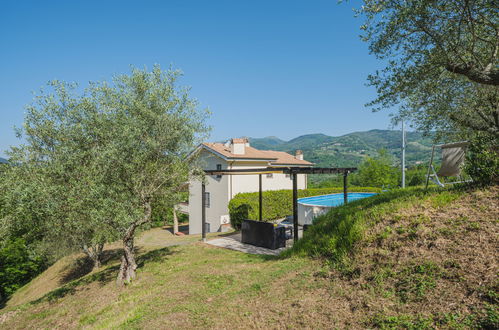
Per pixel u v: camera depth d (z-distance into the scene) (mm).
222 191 22203
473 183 6359
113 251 18375
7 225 9508
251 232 12594
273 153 29719
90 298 8781
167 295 6859
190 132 9336
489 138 6180
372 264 5125
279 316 4617
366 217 6555
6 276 21328
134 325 5492
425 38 6879
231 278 7176
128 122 8453
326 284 5219
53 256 13352
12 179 8297
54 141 8891
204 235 13852
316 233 8062
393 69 7707
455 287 3848
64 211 8133
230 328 4641
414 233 5258
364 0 7031
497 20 6285
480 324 3168
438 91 7875
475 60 6918
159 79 9555
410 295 4059
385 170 35031
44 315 8383
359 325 3842
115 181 8180
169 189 10320
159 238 22078
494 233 4465
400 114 9320
